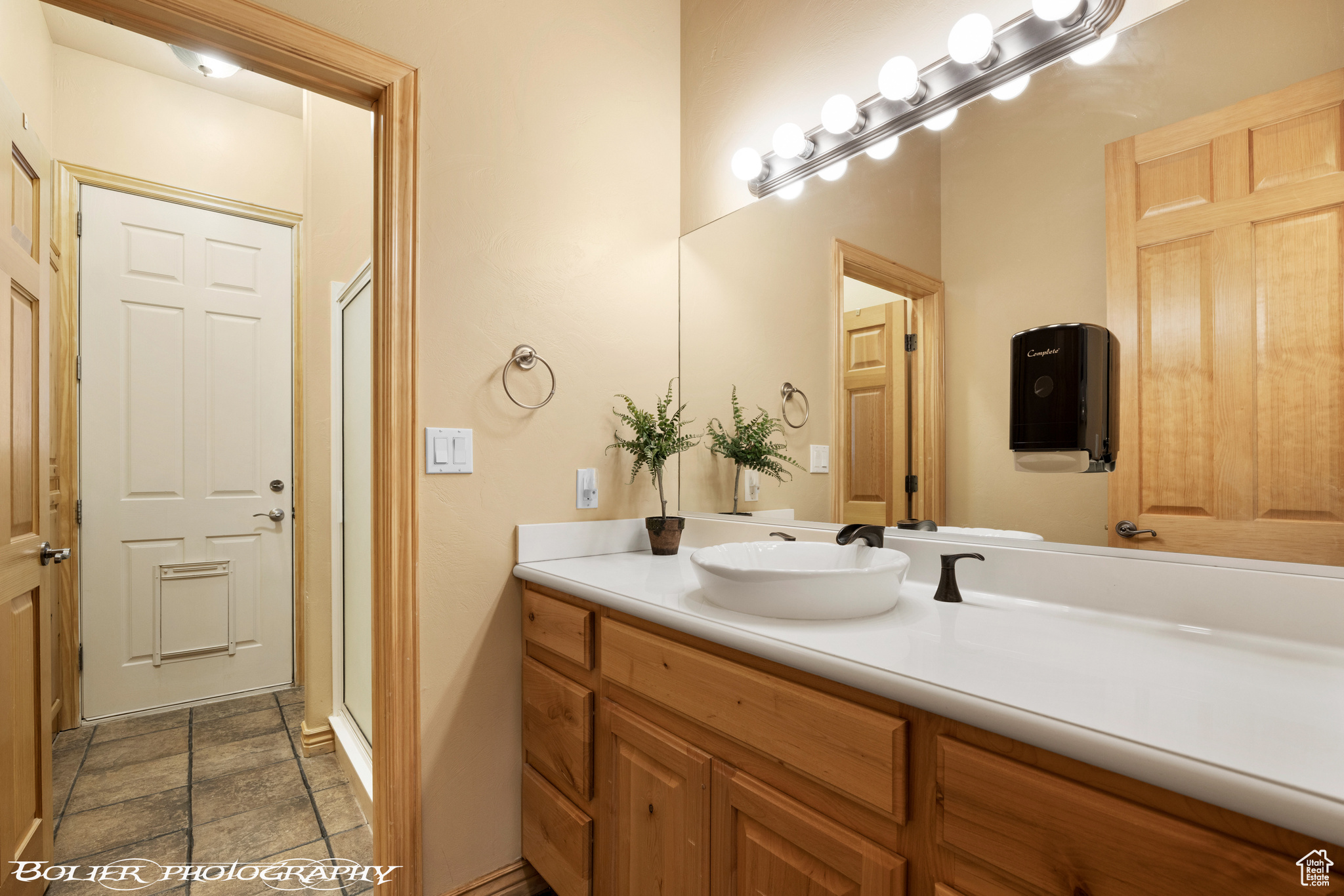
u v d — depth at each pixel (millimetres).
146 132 2701
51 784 1594
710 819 1039
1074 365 1125
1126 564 1036
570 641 1376
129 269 2664
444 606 1490
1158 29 1041
